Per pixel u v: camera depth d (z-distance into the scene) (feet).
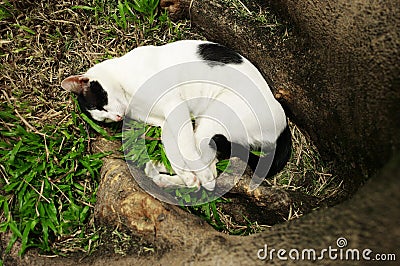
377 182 3.08
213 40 4.44
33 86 4.42
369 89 3.46
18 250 3.74
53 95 4.42
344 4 3.60
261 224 3.97
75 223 3.92
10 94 4.36
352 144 3.65
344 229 3.10
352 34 3.56
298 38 3.98
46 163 4.07
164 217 3.51
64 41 4.57
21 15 4.56
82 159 4.11
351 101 3.60
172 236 3.45
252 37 4.17
